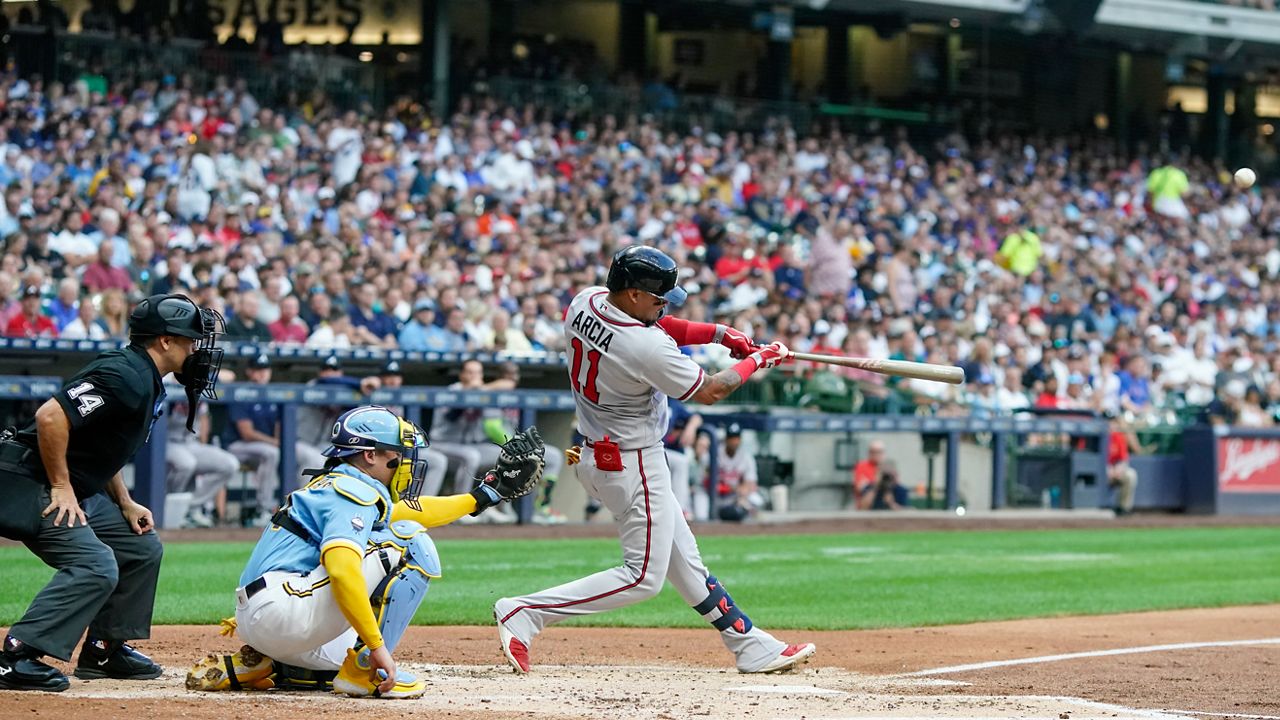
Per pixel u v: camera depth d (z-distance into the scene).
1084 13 66.69
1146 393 50.53
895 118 68.50
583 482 14.24
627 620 20.33
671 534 14.05
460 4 63.06
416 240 44.59
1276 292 62.78
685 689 13.52
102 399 12.24
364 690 12.24
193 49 50.88
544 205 50.59
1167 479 47.34
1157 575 27.89
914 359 45.09
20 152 43.22
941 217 59.88
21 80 47.22
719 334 14.38
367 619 11.91
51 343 32.81
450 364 37.56
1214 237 66.94
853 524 39.19
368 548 12.40
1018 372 46.38
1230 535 38.78
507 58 62.66
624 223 51.03
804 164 60.31
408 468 12.57
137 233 38.12
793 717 11.75
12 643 12.11
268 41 54.59
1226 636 19.31
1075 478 44.31
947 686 14.07
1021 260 56.44
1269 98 78.56
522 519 35.78
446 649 16.73
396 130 51.41
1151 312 56.78
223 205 42.06
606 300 13.67
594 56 65.38
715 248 51.84
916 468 42.31
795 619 20.50
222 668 12.54
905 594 24.00
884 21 69.06
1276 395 51.12
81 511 12.30
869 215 57.03
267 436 32.78
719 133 61.91
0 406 30.77
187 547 28.02
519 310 41.50
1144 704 13.12
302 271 38.03
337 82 53.44
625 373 13.52
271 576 12.09
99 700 11.65
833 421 41.00
